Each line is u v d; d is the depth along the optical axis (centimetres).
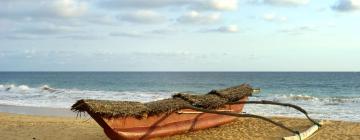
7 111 1983
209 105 1144
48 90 3947
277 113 1862
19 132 1220
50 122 1456
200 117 1155
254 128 1249
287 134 1156
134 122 923
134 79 8006
